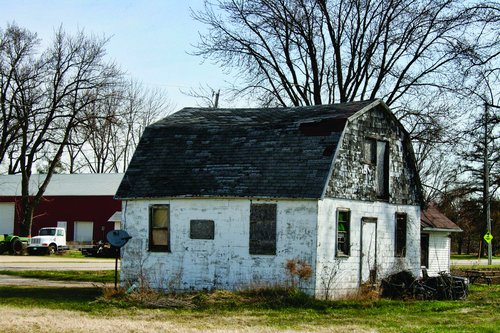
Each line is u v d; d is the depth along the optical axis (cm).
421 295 2658
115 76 6494
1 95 6169
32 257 5678
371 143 2811
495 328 1750
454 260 7231
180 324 1783
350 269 2614
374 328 1752
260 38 4481
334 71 4494
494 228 7994
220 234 2581
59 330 1614
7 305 2209
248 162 2644
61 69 6222
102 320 1819
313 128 2652
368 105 2747
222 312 2070
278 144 2658
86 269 4066
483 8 2973
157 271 2669
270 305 2212
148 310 2108
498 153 3459
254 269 2517
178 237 2645
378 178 2858
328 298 2456
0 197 7656
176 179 2695
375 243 2775
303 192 2453
